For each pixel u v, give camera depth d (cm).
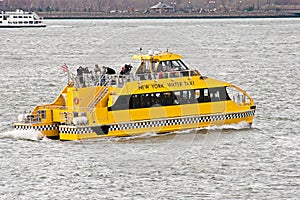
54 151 11356
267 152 11206
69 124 12069
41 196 9219
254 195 9206
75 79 12238
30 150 11462
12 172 10250
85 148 11475
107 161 10575
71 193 9319
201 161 10656
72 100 12150
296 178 9856
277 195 9212
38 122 12319
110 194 9275
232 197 9131
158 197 9144
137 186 9562
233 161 10675
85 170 10288
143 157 10825
